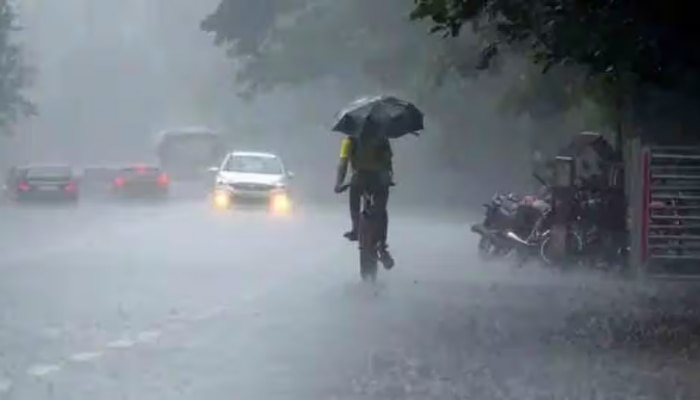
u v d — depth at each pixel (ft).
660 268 141.49
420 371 79.15
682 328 99.30
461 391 73.15
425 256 170.81
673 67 106.22
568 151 165.37
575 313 107.96
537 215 159.02
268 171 301.63
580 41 102.89
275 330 95.45
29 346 87.40
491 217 165.89
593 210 150.20
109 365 80.18
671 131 140.77
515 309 110.01
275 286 125.29
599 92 143.95
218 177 298.76
